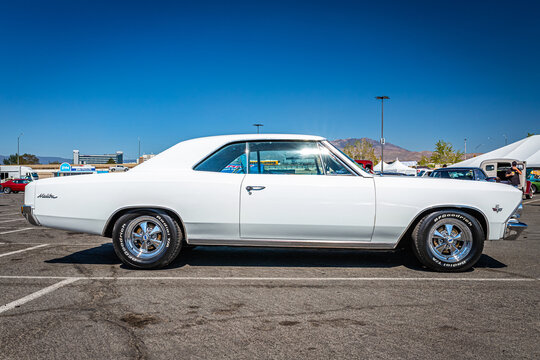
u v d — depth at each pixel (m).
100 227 4.02
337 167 4.05
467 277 3.77
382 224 3.87
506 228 3.96
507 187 3.98
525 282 3.60
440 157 69.25
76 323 2.58
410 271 4.01
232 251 5.06
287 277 3.75
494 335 2.40
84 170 48.72
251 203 3.88
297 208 3.86
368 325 2.56
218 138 4.22
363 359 2.09
